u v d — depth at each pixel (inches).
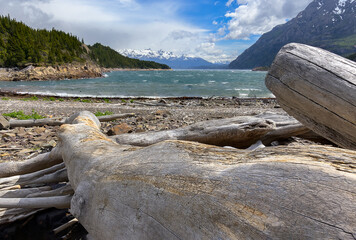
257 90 1173.7
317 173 38.0
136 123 315.3
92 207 71.3
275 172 41.9
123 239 57.3
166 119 353.4
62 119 298.7
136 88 1295.5
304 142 188.5
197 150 62.7
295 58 95.8
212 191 45.0
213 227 40.4
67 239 92.4
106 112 411.2
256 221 36.4
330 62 90.1
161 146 70.4
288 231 32.9
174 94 1023.0
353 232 28.3
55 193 106.3
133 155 73.5
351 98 82.9
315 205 33.4
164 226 48.6
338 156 43.7
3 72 2684.5
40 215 103.8
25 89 1201.4
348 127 88.7
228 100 757.3
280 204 36.2
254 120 160.7
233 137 158.4
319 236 30.3
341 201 32.3
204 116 386.9
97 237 69.3
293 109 106.4
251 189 41.0
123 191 62.1
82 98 808.3
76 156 95.6
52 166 132.6
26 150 189.0
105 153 87.7
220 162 53.6
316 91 90.7
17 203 95.2
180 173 53.7
